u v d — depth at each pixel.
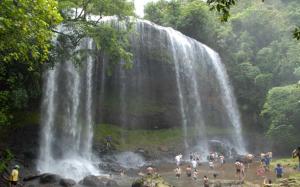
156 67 43.66
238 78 51.31
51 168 32.53
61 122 36.91
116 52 30.11
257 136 49.72
